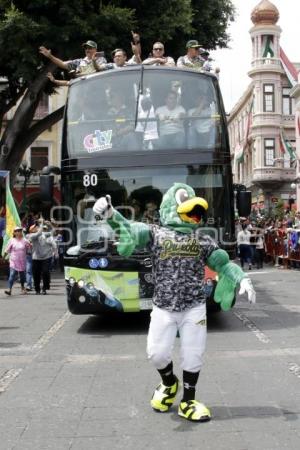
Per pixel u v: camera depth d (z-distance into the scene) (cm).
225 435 473
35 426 506
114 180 959
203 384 627
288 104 5362
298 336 893
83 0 1830
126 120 975
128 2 1941
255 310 1182
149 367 710
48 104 4209
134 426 501
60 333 970
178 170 955
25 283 1580
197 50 1138
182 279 515
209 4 2162
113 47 1911
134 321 1080
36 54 1848
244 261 2373
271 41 5350
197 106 978
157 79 994
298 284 1684
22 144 2227
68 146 984
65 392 609
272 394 585
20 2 1861
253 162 5472
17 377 678
